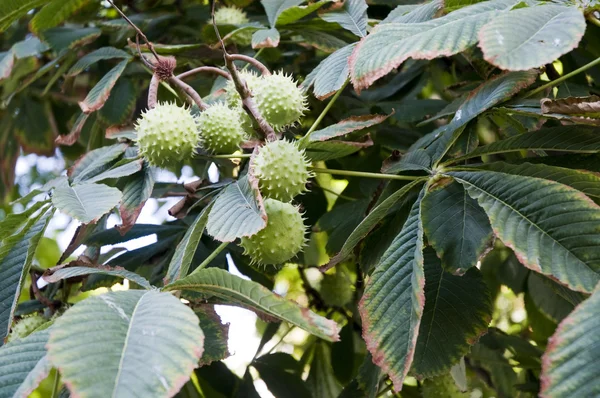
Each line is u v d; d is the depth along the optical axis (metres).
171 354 0.79
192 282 0.88
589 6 0.97
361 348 1.34
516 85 1.02
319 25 1.25
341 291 1.34
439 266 1.03
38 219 1.02
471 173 0.98
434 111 1.30
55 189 1.02
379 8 1.35
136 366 0.78
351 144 1.06
